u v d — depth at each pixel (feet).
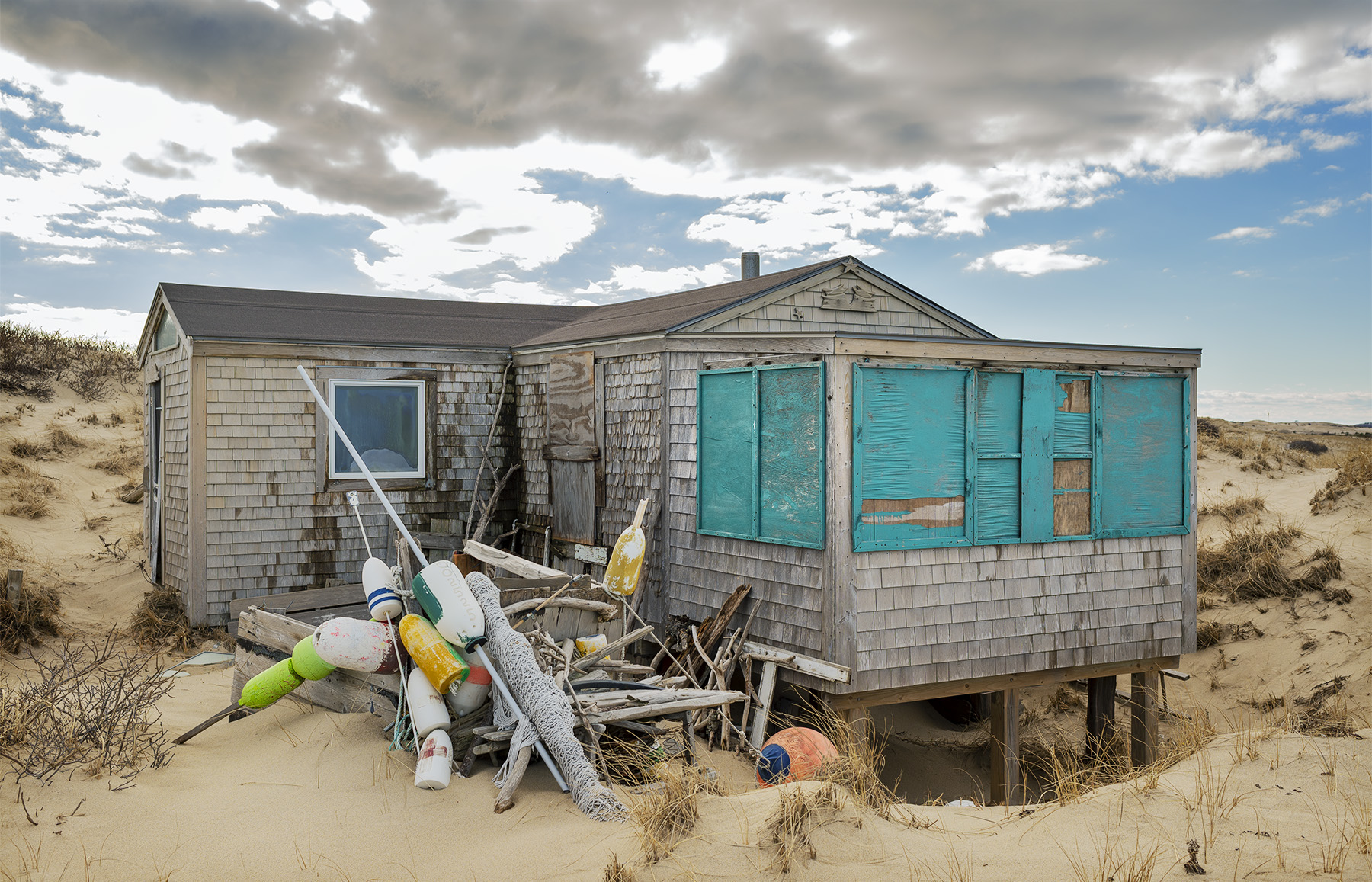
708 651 25.58
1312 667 30.58
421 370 35.88
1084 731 31.55
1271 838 11.90
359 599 24.63
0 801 13.61
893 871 11.23
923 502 23.47
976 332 40.32
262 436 32.60
